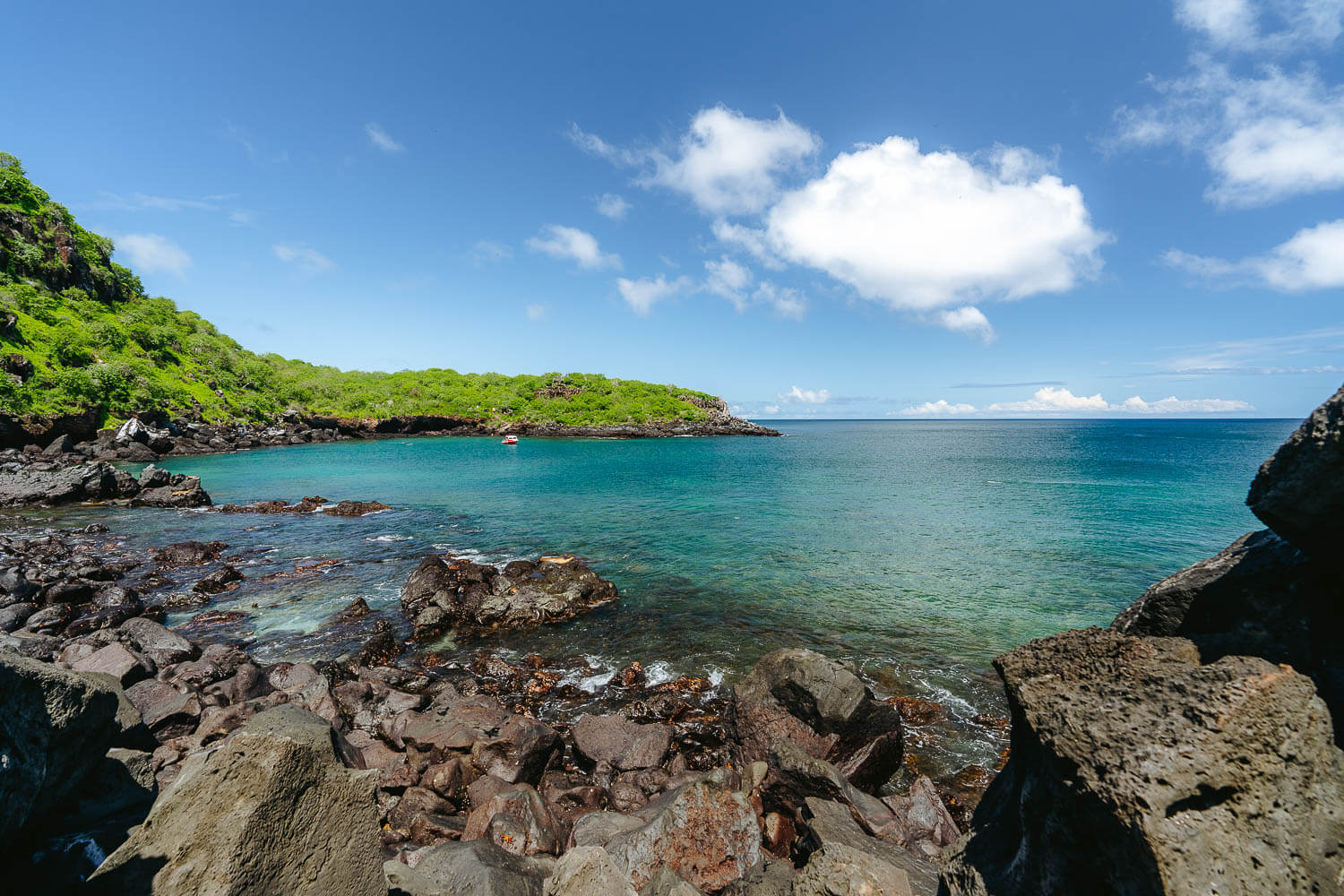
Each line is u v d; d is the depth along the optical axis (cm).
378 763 1039
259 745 406
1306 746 328
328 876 414
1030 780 378
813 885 542
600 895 540
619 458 8500
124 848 385
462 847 634
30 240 9306
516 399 15312
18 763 403
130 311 10494
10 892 398
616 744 1116
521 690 1451
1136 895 299
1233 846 299
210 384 10125
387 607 2025
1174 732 328
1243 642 420
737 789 944
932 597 2114
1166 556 2648
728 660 1605
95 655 1365
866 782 1027
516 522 3506
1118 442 12581
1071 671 391
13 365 6650
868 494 4694
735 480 5666
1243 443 11775
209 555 2633
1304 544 409
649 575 2409
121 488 4288
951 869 437
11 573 1902
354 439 11994
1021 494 4634
